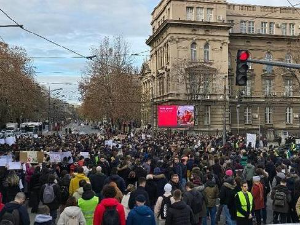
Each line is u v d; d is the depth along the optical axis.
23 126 80.62
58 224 9.23
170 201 10.93
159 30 71.00
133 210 9.05
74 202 9.45
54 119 112.00
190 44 67.12
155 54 79.06
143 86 94.38
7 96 49.56
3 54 49.41
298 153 25.84
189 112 53.00
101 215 8.83
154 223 9.05
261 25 76.44
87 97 63.75
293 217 13.22
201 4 67.81
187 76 65.06
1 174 14.70
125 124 67.06
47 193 12.79
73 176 14.06
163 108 53.53
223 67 68.19
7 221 8.05
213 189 13.59
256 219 13.62
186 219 9.53
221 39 68.31
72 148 27.91
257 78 75.75
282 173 14.27
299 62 65.31
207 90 66.38
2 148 28.36
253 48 75.00
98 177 13.82
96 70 62.94
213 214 13.69
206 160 18.41
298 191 12.95
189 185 11.82
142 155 23.20
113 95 62.22
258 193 13.41
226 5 69.44
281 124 76.06
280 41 75.94
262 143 46.28
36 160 19.31
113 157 20.73
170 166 16.95
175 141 38.47
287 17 77.25
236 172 15.55
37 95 68.50
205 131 66.88
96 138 43.84
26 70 60.12
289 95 76.94
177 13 66.88
